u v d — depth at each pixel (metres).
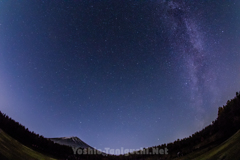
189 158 17.44
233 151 12.21
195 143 21.44
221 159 12.41
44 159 18.84
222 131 18.31
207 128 22.17
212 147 16.62
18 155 15.79
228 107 19.81
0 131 19.86
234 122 17.03
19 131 22.92
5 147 15.93
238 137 13.90
